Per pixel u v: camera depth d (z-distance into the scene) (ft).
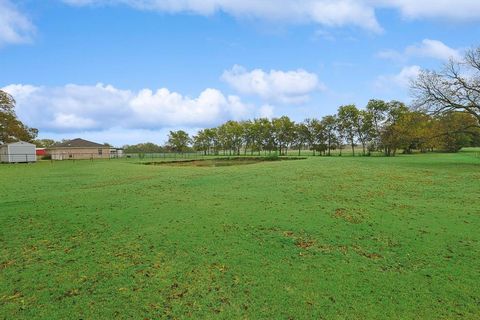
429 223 27.37
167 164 124.26
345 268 18.47
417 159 110.63
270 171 69.00
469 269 18.26
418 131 113.29
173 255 20.39
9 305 14.64
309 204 34.71
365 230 25.48
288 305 14.61
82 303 14.79
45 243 22.90
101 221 28.43
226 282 16.78
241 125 250.16
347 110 186.70
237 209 32.42
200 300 15.03
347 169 72.33
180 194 41.29
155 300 15.05
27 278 17.31
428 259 19.74
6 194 43.45
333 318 13.64
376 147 176.76
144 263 19.17
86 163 125.08
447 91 90.27
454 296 15.39
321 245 22.22
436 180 53.78
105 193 42.68
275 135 231.71
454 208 32.94
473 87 86.74
